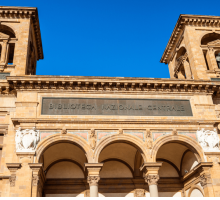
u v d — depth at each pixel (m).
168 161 37.62
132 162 36.62
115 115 31.78
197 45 40.50
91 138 30.03
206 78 37.62
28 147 28.91
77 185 35.09
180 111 33.06
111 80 32.69
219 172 29.97
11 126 30.80
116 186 35.47
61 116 30.97
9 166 27.66
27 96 31.77
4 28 39.94
